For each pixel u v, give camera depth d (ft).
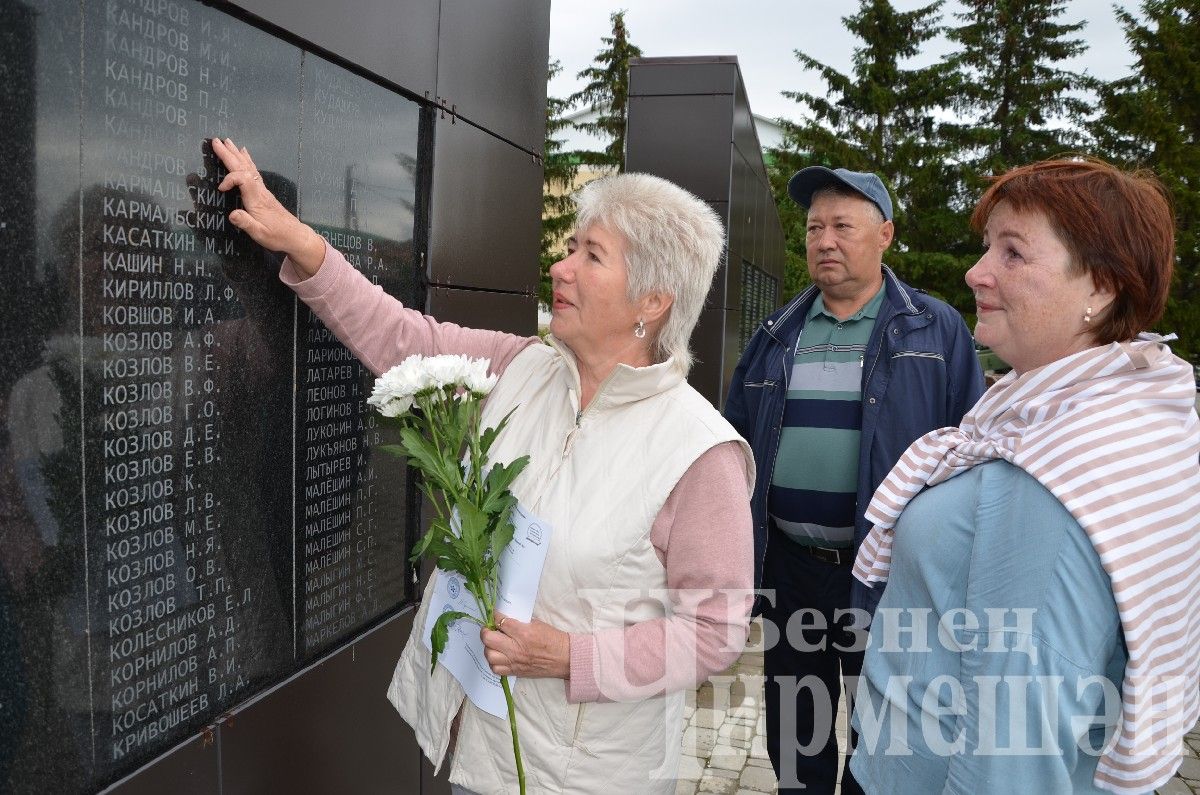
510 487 5.24
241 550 5.66
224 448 5.45
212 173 5.24
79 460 4.41
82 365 4.40
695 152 21.30
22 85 4.02
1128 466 3.74
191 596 5.23
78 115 4.31
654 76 21.34
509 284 9.96
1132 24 81.87
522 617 4.98
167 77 4.86
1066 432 3.88
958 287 84.84
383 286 7.38
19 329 4.06
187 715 5.25
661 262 5.04
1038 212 4.17
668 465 4.91
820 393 8.75
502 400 5.74
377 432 7.30
